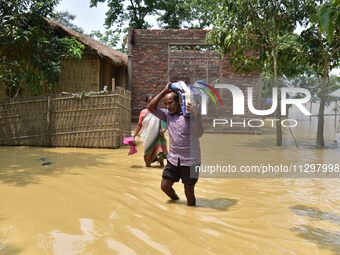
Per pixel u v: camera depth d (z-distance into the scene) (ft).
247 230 12.03
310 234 11.73
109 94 31.45
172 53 55.31
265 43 34.71
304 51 32.60
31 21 37.65
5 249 10.21
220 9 34.99
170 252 10.16
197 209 14.32
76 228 11.89
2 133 33.86
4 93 45.60
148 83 56.08
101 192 16.55
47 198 15.42
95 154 28.50
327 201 15.61
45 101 32.73
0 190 16.69
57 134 32.60
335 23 8.52
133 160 25.68
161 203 15.08
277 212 14.02
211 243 10.85
